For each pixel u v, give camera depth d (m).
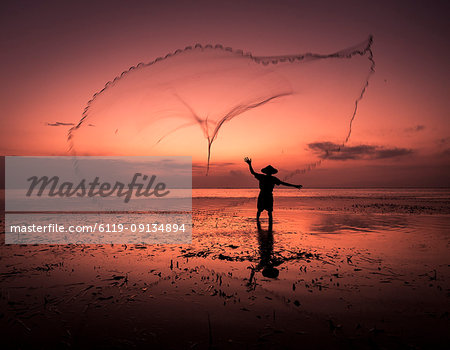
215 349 2.08
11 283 3.40
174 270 3.89
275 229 7.29
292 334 2.28
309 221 8.74
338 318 2.54
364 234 6.58
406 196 25.67
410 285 3.33
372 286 3.30
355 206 14.34
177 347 2.11
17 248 5.23
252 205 14.60
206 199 19.64
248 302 2.88
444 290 3.17
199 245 5.45
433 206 14.21
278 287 3.28
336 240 5.88
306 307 2.76
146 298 2.97
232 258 4.51
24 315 2.60
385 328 2.37
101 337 2.25
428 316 2.57
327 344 2.14
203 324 2.44
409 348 2.09
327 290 3.19
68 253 4.83
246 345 2.13
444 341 2.18
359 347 2.11
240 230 7.16
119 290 3.19
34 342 2.18
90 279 3.54
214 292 3.13
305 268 3.98
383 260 4.38
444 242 5.65
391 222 8.48
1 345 2.14
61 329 2.37
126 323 2.46
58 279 3.53
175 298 2.97
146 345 2.14
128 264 4.18
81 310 2.70
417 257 4.54
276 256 4.62
